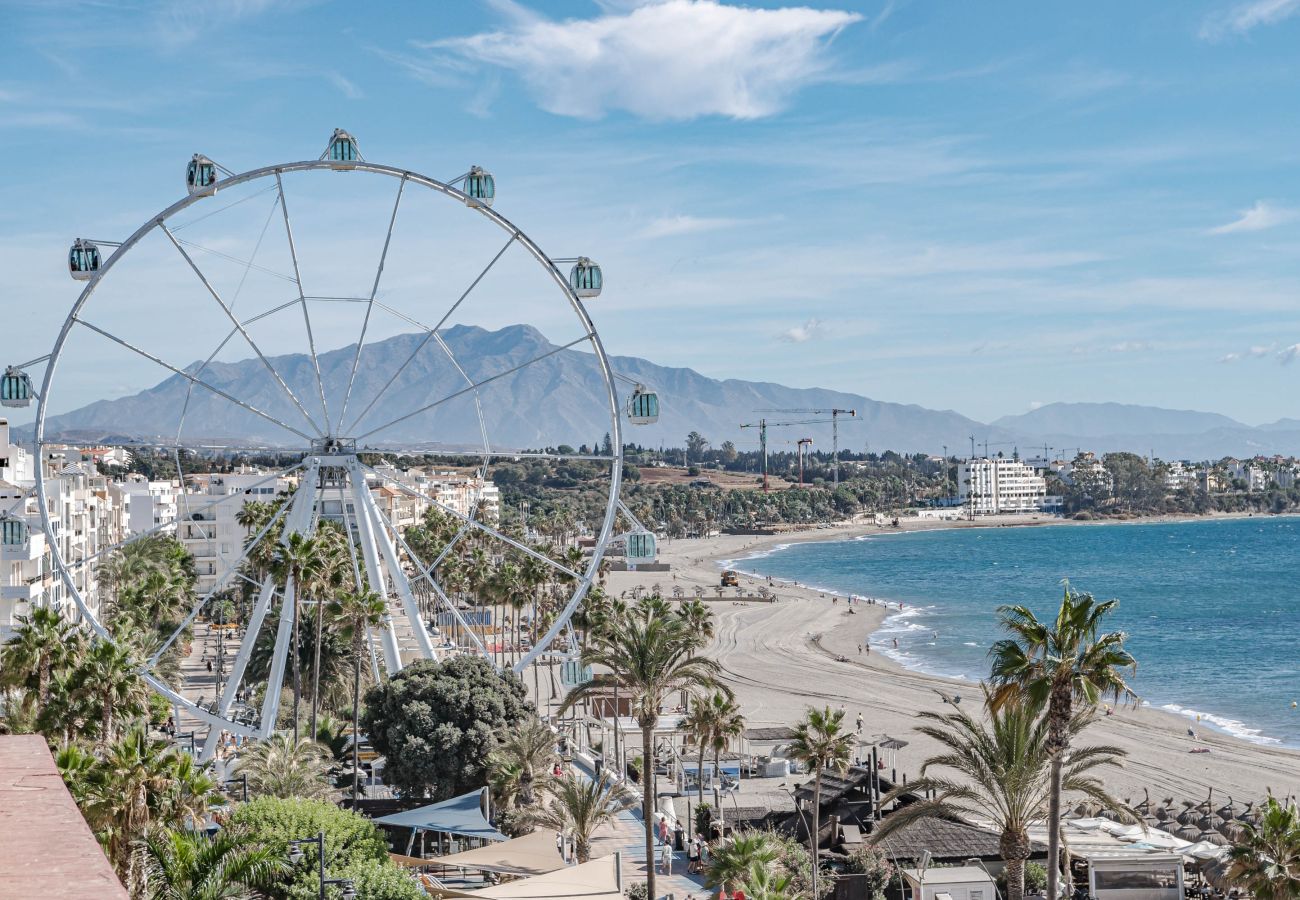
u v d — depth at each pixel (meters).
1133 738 113.06
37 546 105.00
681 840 70.69
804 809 69.88
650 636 51.84
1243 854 49.03
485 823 58.72
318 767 66.69
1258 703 131.25
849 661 164.62
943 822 64.50
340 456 74.81
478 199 68.62
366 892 43.97
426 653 77.19
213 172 66.88
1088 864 60.31
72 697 58.94
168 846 32.66
